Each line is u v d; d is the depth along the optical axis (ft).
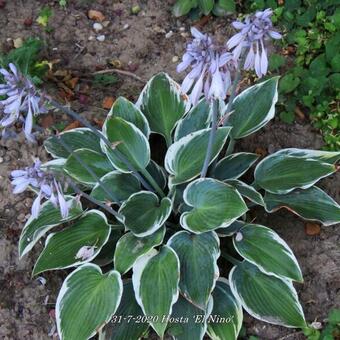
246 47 1.46
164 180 2.06
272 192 1.94
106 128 1.98
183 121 2.05
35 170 1.53
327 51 2.26
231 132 2.01
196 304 1.73
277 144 2.21
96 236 1.90
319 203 1.95
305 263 2.02
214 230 1.88
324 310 1.94
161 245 1.87
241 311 1.84
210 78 1.43
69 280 1.82
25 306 2.00
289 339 1.90
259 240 1.85
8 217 2.14
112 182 1.98
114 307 1.74
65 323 1.75
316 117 2.21
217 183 1.79
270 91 2.02
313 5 2.37
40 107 1.53
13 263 2.06
